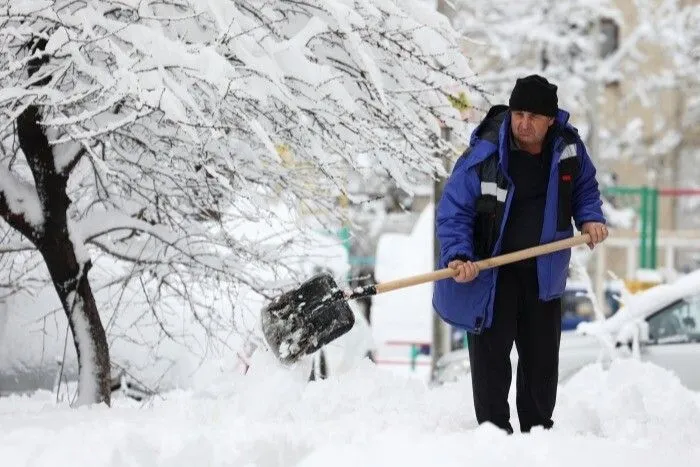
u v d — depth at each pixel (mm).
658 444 10617
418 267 37469
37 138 14211
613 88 72000
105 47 12086
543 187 11453
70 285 14555
